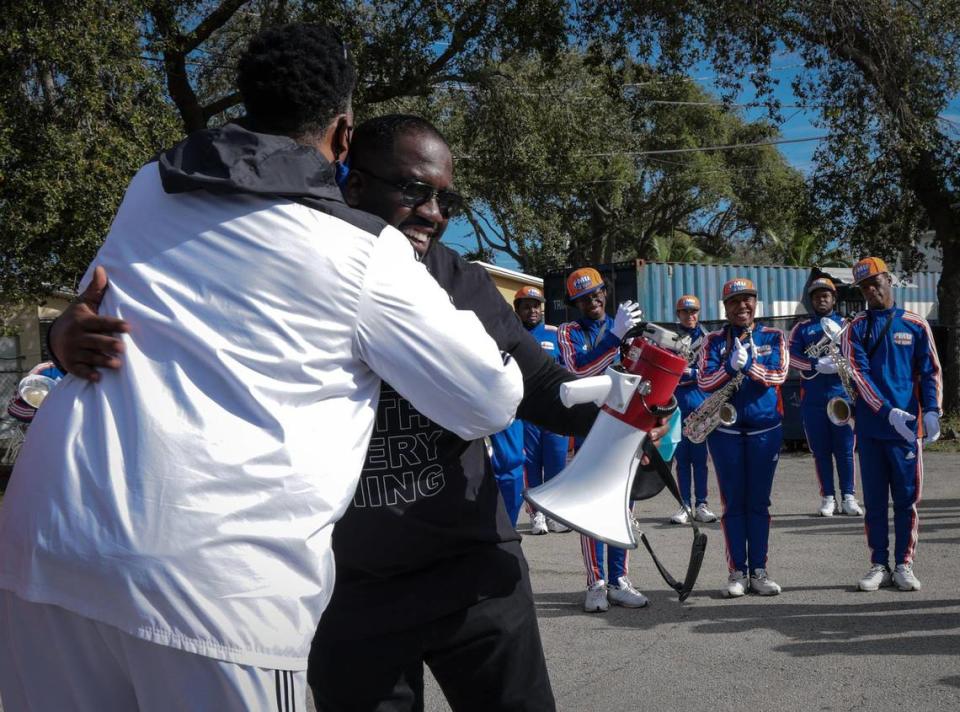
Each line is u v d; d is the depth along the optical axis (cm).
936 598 597
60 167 1102
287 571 156
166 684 154
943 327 1694
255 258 161
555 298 1808
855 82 1708
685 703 427
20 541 159
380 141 218
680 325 974
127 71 1204
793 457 1462
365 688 213
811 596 614
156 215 168
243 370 157
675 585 219
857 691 434
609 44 1766
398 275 170
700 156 3675
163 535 150
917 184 1759
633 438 205
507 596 217
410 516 209
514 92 1938
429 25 1647
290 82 176
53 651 161
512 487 595
